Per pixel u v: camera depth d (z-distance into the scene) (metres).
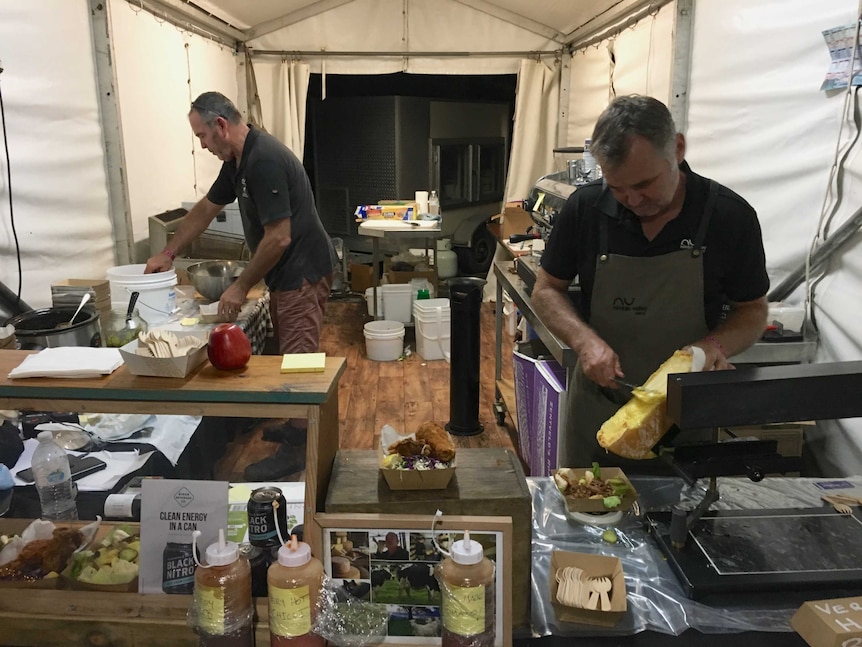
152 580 1.07
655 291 1.61
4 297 2.43
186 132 4.46
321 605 0.98
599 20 4.56
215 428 1.28
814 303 2.24
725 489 1.44
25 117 2.64
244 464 1.23
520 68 5.71
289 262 2.95
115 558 1.13
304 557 0.96
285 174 2.78
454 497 1.04
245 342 1.15
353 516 1.02
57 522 1.24
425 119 6.45
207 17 4.68
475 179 7.09
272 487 1.17
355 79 7.06
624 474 1.51
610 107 1.37
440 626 1.02
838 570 1.13
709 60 2.93
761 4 2.50
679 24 3.11
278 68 5.70
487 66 5.73
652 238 1.58
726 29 2.77
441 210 6.73
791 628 1.05
